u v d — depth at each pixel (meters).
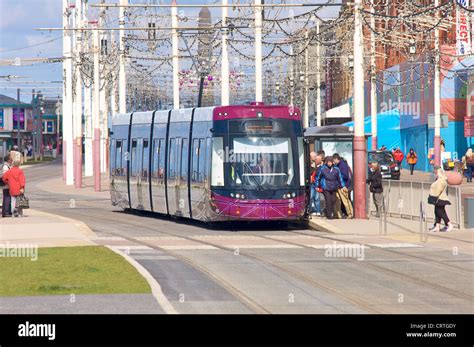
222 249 33.12
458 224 41.19
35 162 178.00
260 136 41.78
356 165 44.97
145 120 50.72
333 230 40.06
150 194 49.44
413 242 35.56
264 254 31.50
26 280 24.02
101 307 19.92
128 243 35.19
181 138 45.56
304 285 24.11
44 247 32.28
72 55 91.81
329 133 47.06
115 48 91.06
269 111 42.09
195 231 41.25
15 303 20.47
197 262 29.03
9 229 39.31
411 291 23.17
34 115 199.62
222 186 41.44
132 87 124.31
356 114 44.91
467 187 71.25
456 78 95.94
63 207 60.34
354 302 21.31
